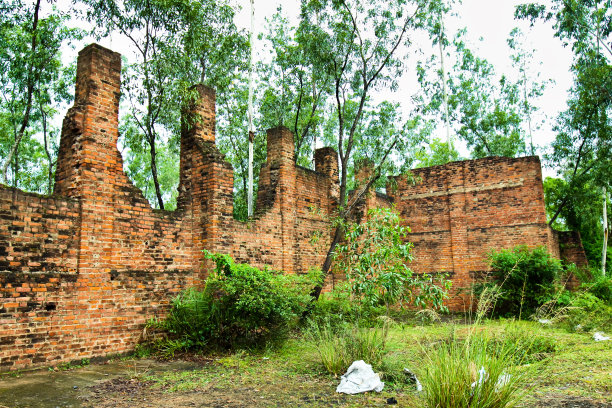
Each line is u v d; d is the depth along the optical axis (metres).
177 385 6.33
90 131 8.27
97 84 8.51
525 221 16.52
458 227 17.66
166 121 12.09
